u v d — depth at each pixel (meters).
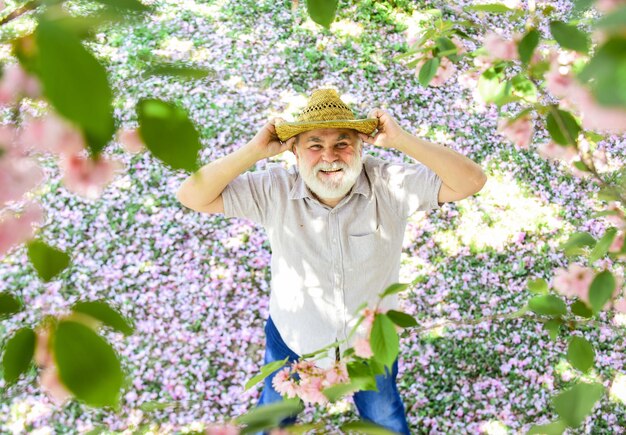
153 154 0.61
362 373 1.39
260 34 6.51
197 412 3.50
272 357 2.51
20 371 0.64
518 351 3.91
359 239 2.16
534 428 1.23
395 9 7.09
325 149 2.06
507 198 5.05
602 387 1.09
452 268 4.46
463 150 5.49
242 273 4.31
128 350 3.75
